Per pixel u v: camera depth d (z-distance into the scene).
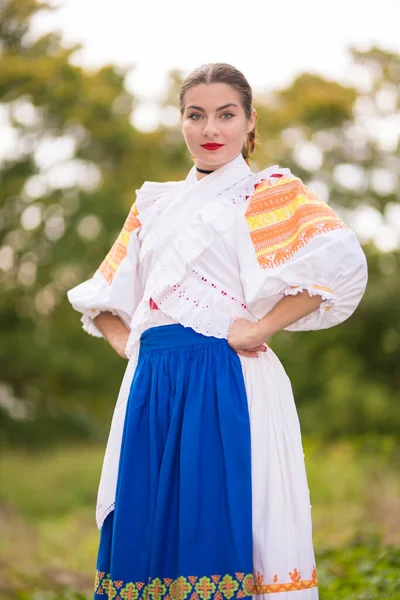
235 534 3.19
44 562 9.23
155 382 3.39
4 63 19.19
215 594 3.18
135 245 3.71
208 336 3.36
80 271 21.42
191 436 3.27
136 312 3.53
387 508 11.09
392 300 21.20
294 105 20.83
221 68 3.48
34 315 21.92
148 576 3.28
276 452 3.32
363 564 5.88
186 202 3.49
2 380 21.97
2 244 21.05
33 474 18.70
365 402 20.83
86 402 22.97
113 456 3.49
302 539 3.29
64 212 20.73
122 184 21.16
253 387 3.36
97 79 20.48
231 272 3.40
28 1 19.39
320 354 22.69
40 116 20.23
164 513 3.27
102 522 3.47
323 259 3.26
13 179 20.64
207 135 3.43
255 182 3.47
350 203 21.02
